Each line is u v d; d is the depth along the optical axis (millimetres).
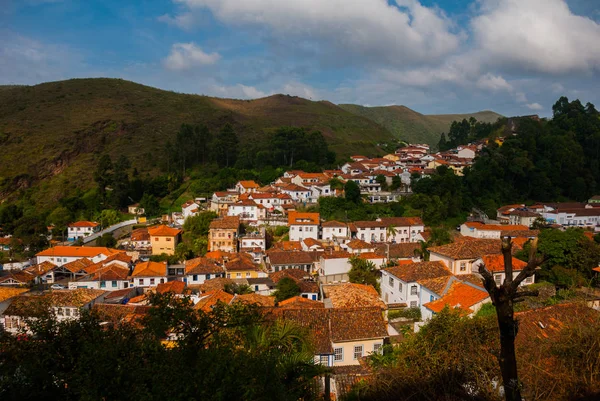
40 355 12781
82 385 11070
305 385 14094
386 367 16672
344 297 36375
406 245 64250
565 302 23000
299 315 27266
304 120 198125
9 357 13273
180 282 51594
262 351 13711
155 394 10305
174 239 73688
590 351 11328
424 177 92938
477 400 12758
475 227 72625
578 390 11133
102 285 55781
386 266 57375
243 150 118500
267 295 48688
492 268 37406
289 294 45781
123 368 11148
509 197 95125
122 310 35125
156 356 11586
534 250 7586
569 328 12875
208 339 13508
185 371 10758
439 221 81500
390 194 90875
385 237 75688
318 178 99375
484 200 91375
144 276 56281
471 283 34250
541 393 11312
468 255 40281
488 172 94625
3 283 57219
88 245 78250
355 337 25953
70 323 14047
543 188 97688
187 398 10211
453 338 15820
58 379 12258
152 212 96250
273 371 11695
